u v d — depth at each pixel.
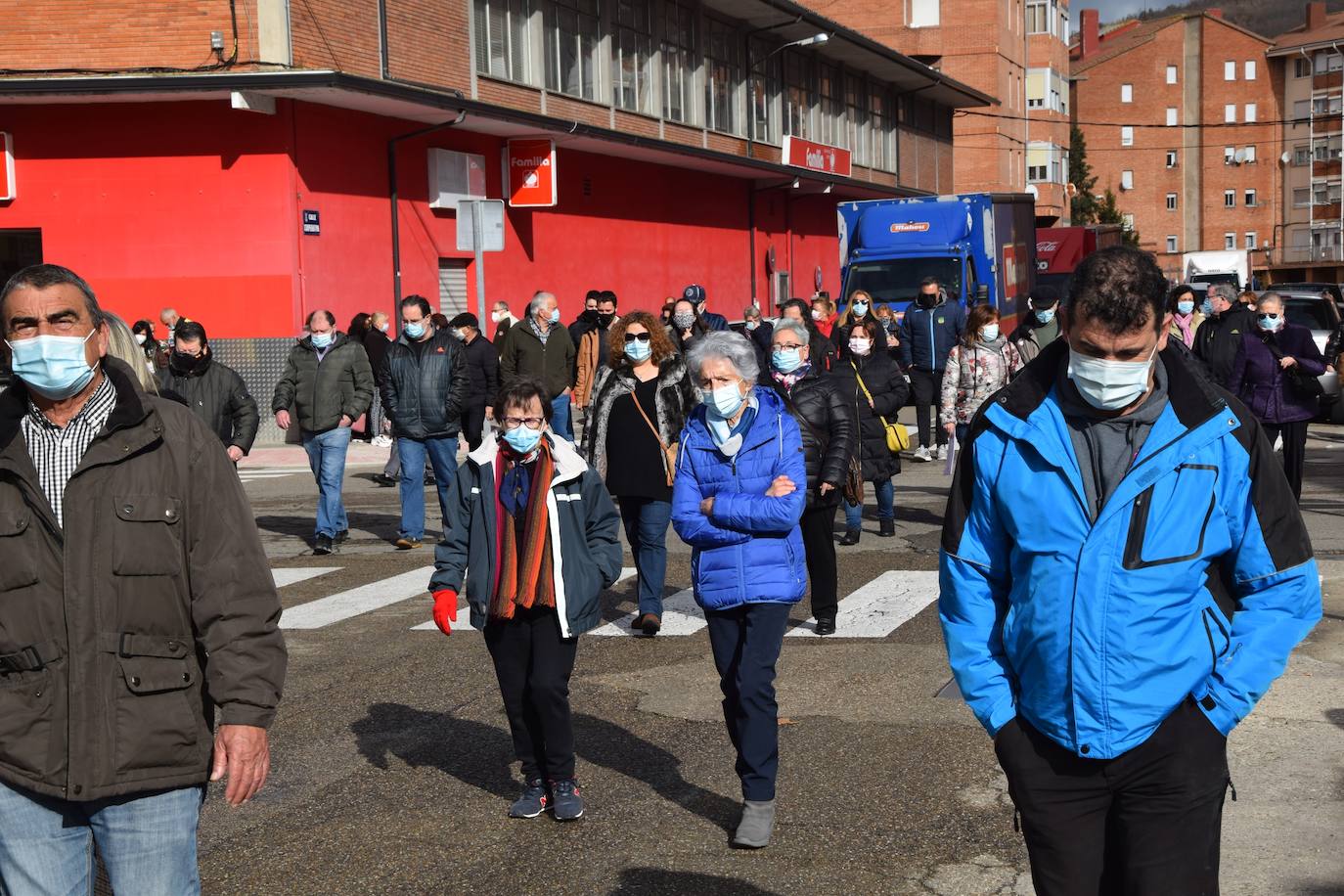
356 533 13.32
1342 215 104.31
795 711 6.96
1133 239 97.50
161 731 3.24
